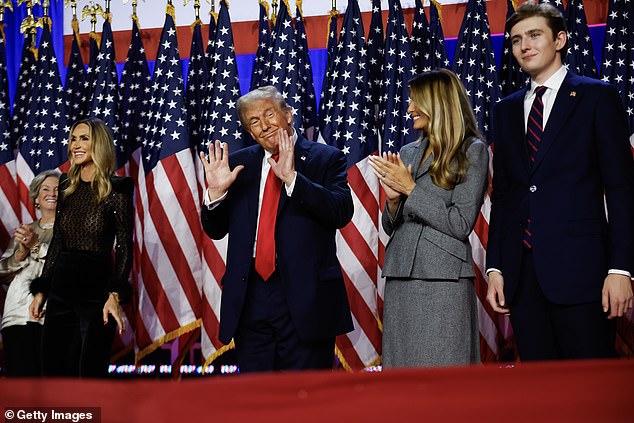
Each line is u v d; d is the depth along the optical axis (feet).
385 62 19.27
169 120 19.89
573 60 18.51
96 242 15.46
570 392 4.35
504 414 4.01
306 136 19.95
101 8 21.04
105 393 4.79
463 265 12.24
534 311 12.01
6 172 20.92
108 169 15.75
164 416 4.20
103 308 15.23
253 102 13.33
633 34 18.43
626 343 17.62
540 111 12.48
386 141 18.89
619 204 11.70
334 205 12.67
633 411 4.01
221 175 13.21
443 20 20.80
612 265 11.57
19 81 21.63
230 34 20.18
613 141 11.86
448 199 12.46
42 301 15.66
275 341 13.07
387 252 12.81
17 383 5.06
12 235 20.68
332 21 20.08
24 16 22.77
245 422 4.01
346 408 4.20
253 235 13.10
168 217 19.44
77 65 21.33
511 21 12.78
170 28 20.45
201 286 19.49
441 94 12.65
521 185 12.39
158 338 19.16
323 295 12.74
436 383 4.67
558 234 11.85
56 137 20.71
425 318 12.12
